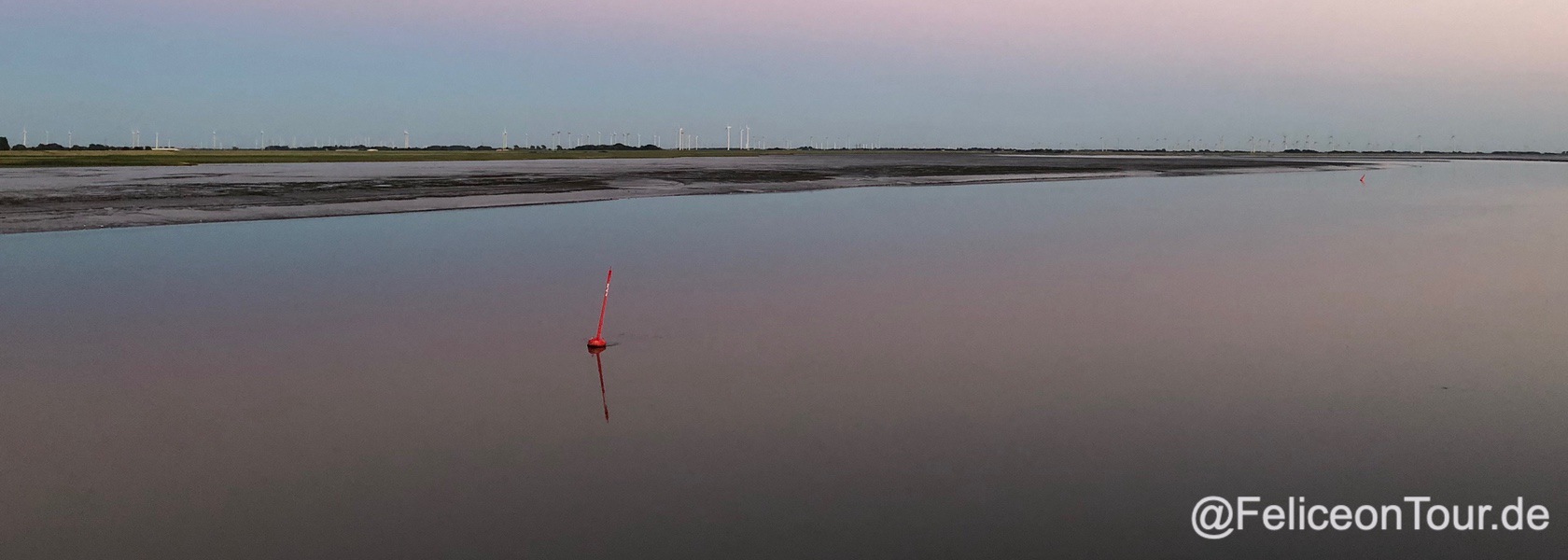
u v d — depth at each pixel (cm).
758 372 1491
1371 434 1214
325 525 941
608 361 1553
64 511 975
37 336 1695
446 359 1558
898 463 1102
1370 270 2644
